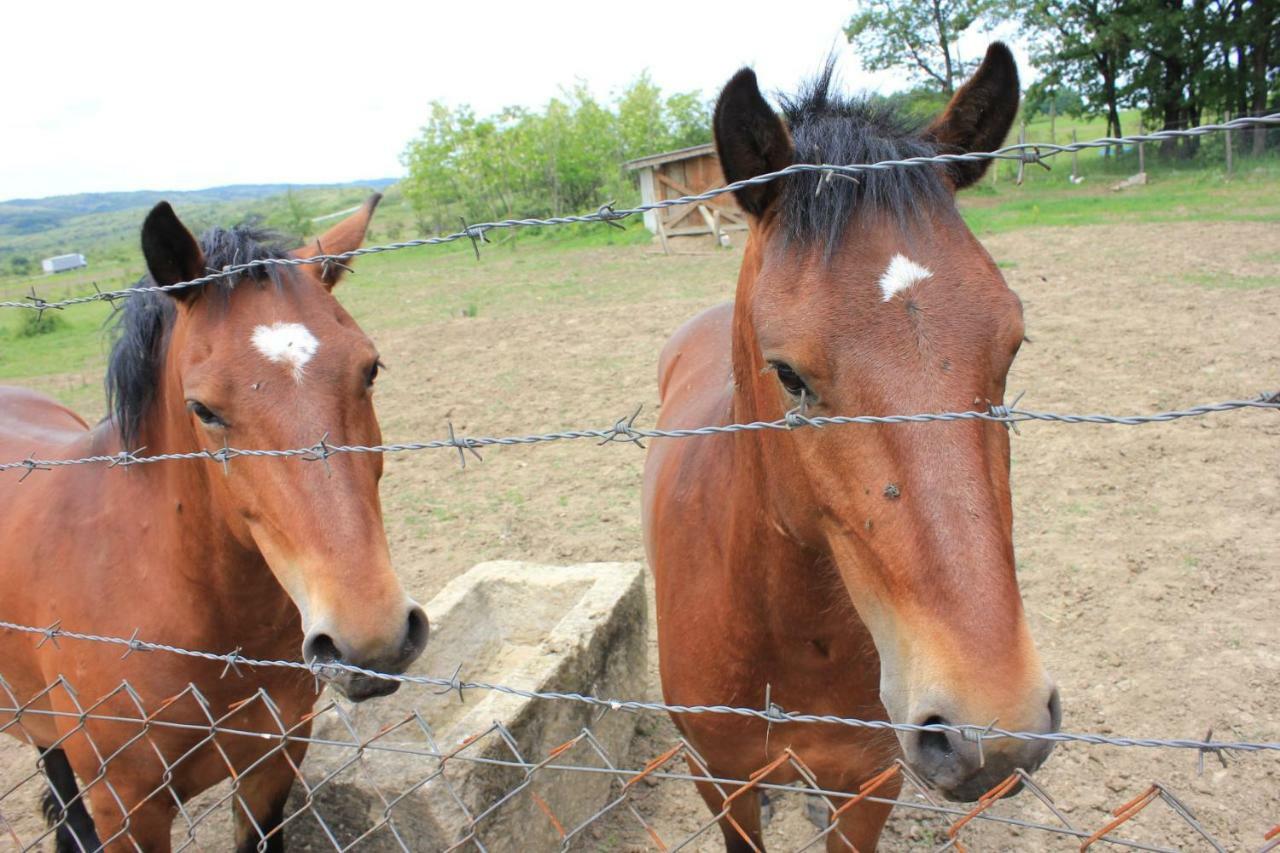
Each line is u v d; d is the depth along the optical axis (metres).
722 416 2.56
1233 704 3.46
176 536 2.50
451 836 2.76
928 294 1.53
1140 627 4.00
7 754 4.06
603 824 3.44
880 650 1.63
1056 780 3.26
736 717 2.32
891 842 3.08
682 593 2.48
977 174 1.84
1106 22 26.55
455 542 5.70
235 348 2.27
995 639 1.41
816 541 1.85
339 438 2.27
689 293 13.85
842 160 1.68
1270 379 6.70
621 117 35.44
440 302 15.85
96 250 65.56
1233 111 25.73
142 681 2.52
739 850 2.63
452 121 34.56
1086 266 11.48
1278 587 4.15
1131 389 6.83
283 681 2.74
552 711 3.19
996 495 1.50
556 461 6.95
